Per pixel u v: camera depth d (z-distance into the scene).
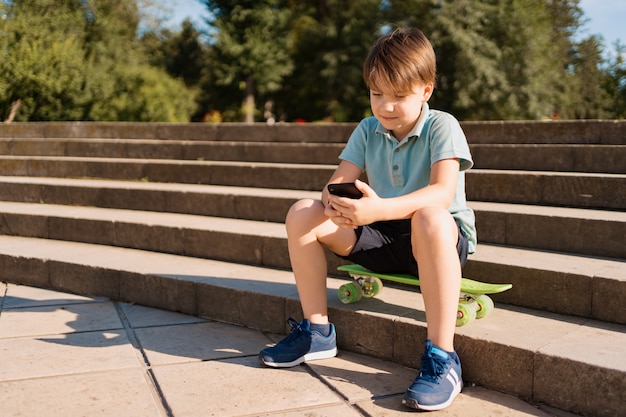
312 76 29.94
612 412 2.13
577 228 3.37
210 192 5.12
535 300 2.94
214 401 2.38
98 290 4.08
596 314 2.75
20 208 5.71
